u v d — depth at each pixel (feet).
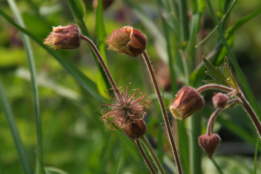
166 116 1.37
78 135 2.30
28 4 1.94
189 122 1.63
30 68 1.53
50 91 2.31
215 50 1.55
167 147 1.79
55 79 2.22
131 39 1.34
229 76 1.36
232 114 2.09
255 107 1.46
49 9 2.07
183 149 1.60
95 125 2.25
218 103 1.33
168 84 1.96
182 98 1.35
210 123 1.38
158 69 2.23
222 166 1.92
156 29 1.78
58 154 2.22
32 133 2.23
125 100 1.37
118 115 1.36
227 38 1.53
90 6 2.19
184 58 1.61
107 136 1.75
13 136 1.51
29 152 2.11
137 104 1.37
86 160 2.12
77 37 1.36
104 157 1.72
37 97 1.49
